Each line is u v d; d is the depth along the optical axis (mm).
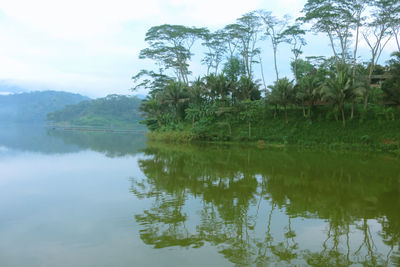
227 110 36656
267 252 5566
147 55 46594
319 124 32000
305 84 33062
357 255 5551
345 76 29609
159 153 22609
